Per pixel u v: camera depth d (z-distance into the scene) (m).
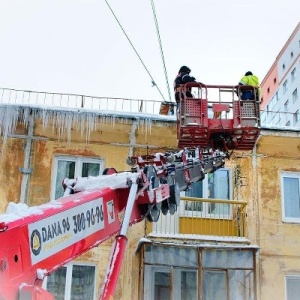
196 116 11.61
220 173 15.26
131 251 13.95
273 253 14.30
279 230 14.57
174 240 13.82
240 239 13.98
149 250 13.45
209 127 11.54
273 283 13.98
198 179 9.94
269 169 15.17
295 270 14.17
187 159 9.54
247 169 15.13
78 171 14.75
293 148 15.34
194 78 12.05
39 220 5.41
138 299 13.38
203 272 13.91
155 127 14.93
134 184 6.97
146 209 7.39
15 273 4.89
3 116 14.58
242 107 11.73
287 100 62.09
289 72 62.34
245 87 11.87
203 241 13.90
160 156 8.65
